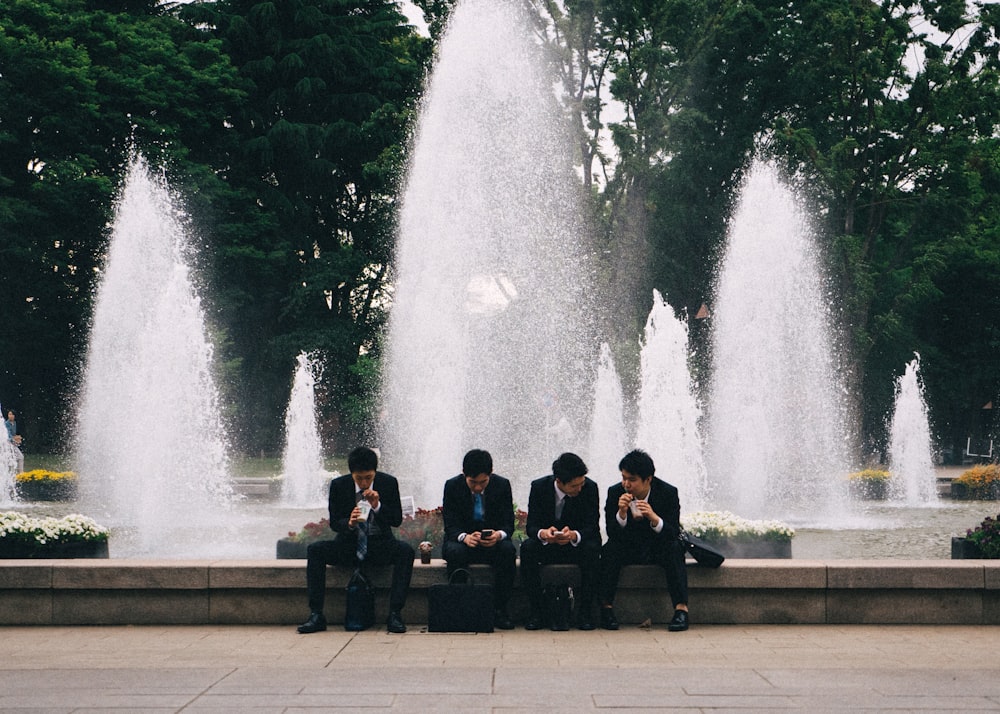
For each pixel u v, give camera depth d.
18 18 38.56
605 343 30.55
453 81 26.39
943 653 7.48
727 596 8.83
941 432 48.00
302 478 25.03
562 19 39.12
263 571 8.82
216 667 7.02
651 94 40.31
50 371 42.56
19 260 38.41
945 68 37.34
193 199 40.59
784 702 5.91
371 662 7.19
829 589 8.77
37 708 5.81
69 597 8.82
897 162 41.12
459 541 8.78
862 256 38.94
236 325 44.81
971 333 47.84
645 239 41.50
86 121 39.38
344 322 46.25
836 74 40.06
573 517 8.81
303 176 45.44
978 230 44.91
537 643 7.96
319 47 44.06
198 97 41.91
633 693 6.16
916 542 15.52
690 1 39.84
